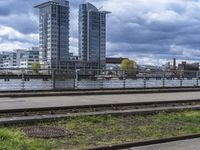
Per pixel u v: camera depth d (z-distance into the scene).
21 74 26.58
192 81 38.44
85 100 20.45
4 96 22.48
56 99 21.05
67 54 90.25
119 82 31.06
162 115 15.48
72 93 25.02
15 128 11.33
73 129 11.76
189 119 14.79
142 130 12.14
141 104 18.41
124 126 12.72
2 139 9.69
